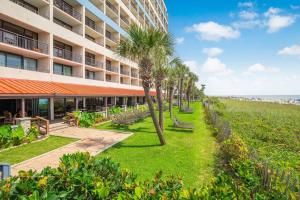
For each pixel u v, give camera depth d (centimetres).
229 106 5194
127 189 427
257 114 3195
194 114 3519
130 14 4816
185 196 368
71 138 1452
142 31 1323
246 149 920
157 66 1462
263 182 600
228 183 491
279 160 1065
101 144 1320
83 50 2880
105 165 509
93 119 2138
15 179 423
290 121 2473
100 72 3522
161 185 438
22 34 2088
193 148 1281
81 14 2905
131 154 1130
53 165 918
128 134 1664
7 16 1769
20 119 1299
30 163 937
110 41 3894
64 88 2119
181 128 2000
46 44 2223
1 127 1181
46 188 406
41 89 1733
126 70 4772
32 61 2238
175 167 945
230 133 1343
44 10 2269
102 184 416
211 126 2075
